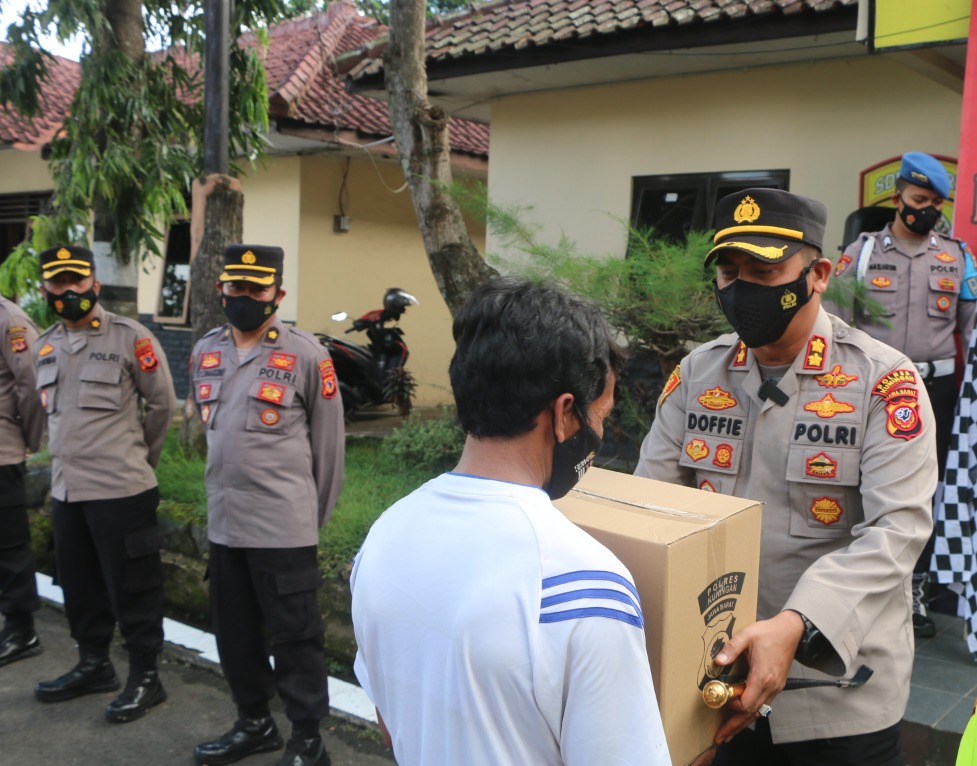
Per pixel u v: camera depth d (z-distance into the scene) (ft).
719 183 20.54
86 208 20.43
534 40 19.63
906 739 9.71
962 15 12.47
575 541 3.61
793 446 5.65
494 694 3.43
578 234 22.70
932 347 12.06
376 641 3.89
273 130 26.58
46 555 18.60
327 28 33.81
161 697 12.57
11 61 21.24
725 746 6.06
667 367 13.93
